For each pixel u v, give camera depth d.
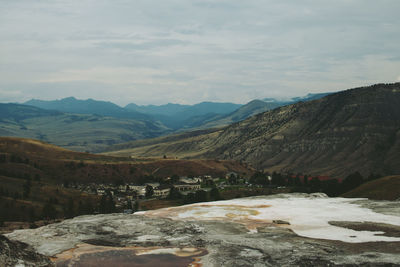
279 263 30.16
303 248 34.41
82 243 39.06
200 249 35.44
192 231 45.09
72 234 43.56
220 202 77.94
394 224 46.47
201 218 55.84
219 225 48.88
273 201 76.06
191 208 68.38
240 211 61.97
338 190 175.38
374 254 31.38
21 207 186.50
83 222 51.41
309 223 49.31
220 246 36.00
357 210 59.69
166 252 34.50
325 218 52.78
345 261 29.66
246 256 32.25
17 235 43.28
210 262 30.70
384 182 123.25
